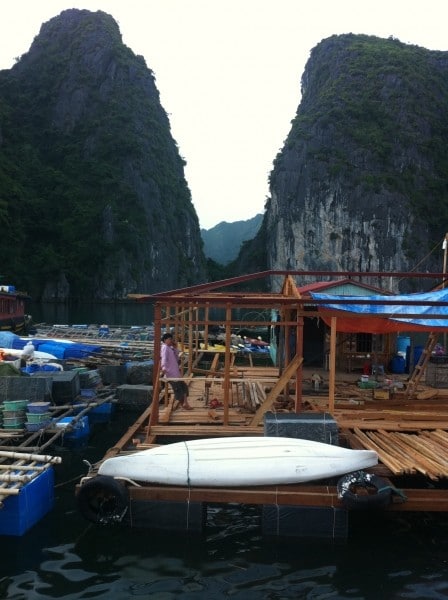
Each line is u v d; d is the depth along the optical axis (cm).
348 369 1359
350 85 11556
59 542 645
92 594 536
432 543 650
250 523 700
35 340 1789
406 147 10475
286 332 1065
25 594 535
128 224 10138
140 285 10194
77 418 1085
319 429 743
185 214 12562
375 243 10062
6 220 8481
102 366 1519
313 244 10625
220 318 4812
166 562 600
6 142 10625
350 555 617
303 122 11450
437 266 9950
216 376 1274
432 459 701
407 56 11775
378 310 995
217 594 537
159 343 885
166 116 13700
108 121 11456
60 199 10081
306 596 536
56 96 11856
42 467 736
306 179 10731
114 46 12450
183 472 669
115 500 656
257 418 872
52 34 13050
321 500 645
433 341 1131
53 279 9119
